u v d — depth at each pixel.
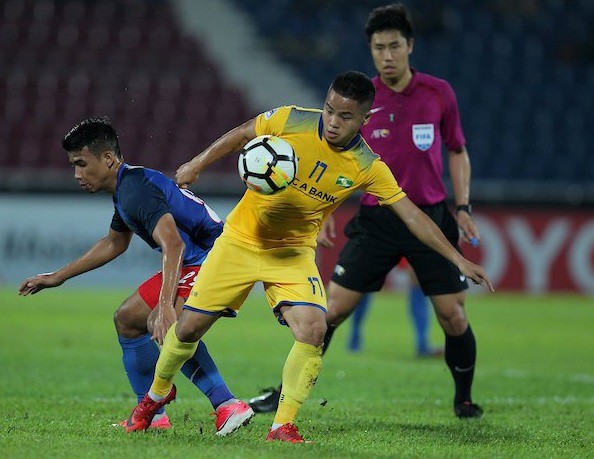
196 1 99.81
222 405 20.20
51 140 86.44
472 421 24.28
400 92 25.42
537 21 100.69
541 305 65.00
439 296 24.98
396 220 25.02
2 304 57.56
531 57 98.12
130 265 70.19
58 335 44.06
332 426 22.53
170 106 90.38
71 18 96.38
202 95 91.75
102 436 19.42
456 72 96.38
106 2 98.06
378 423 23.33
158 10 98.31
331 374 34.25
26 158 85.12
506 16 100.62
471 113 92.50
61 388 29.12
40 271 68.19
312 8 100.31
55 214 68.31
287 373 19.36
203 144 88.44
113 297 62.88
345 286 25.59
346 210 66.25
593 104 94.81
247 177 18.64
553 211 70.75
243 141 20.06
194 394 28.44
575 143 91.12
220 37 97.31
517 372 36.56
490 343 46.50
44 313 53.38
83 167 19.78
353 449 18.89
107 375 32.44
